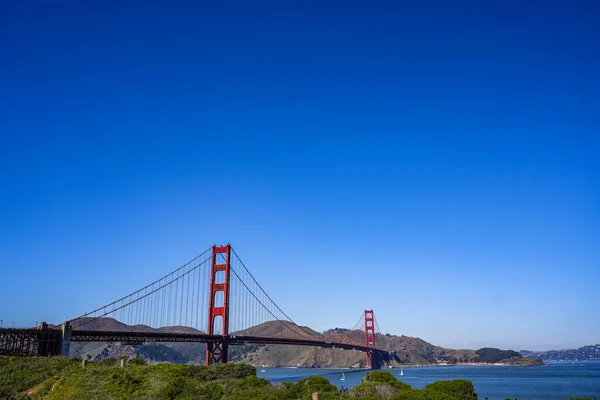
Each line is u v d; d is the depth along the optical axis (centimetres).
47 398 4822
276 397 4800
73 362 6203
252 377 6091
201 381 6091
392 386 5441
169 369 6341
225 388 5456
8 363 5978
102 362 6900
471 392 5147
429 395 4638
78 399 4625
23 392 5062
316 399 4359
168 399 4747
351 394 5116
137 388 5050
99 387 4953
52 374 5525
